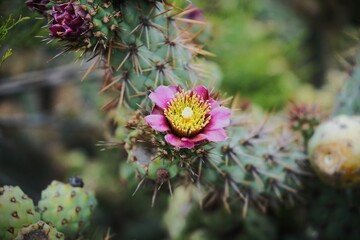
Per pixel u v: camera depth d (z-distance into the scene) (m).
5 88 0.85
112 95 0.64
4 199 0.50
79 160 1.01
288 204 0.67
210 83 0.61
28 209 0.51
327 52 1.02
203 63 0.66
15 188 0.51
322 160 0.60
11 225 0.50
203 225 0.76
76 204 0.54
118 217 0.96
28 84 0.87
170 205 0.80
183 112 0.48
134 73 0.55
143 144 0.53
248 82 0.94
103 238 0.64
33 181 0.96
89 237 0.58
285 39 1.07
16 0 0.64
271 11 1.09
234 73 0.93
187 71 0.56
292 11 1.04
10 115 1.00
